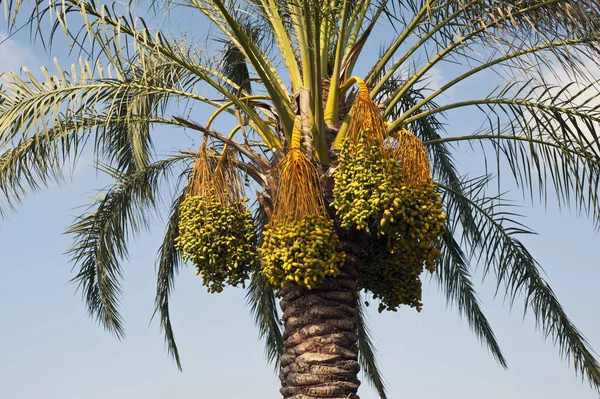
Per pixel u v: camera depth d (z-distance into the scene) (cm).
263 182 722
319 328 675
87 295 988
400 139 641
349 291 688
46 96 706
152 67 752
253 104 749
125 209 955
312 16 682
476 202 938
